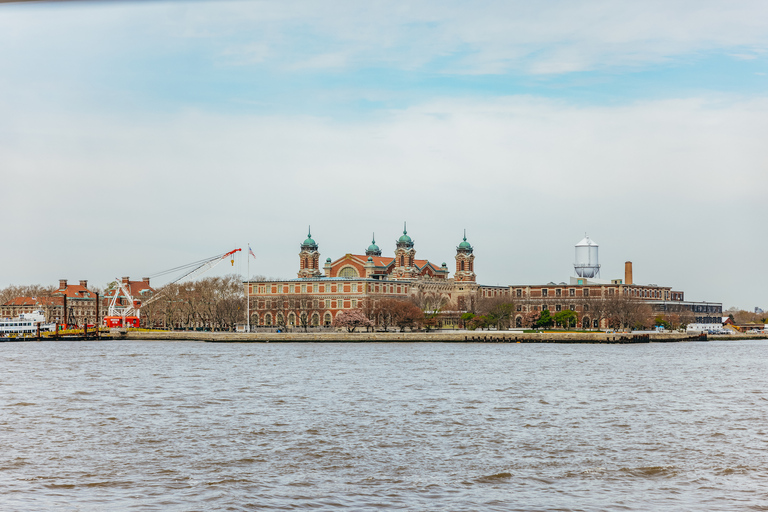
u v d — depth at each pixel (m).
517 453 80.31
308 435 88.81
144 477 71.31
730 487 68.19
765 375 160.00
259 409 107.12
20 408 108.44
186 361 199.88
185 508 62.44
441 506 63.09
